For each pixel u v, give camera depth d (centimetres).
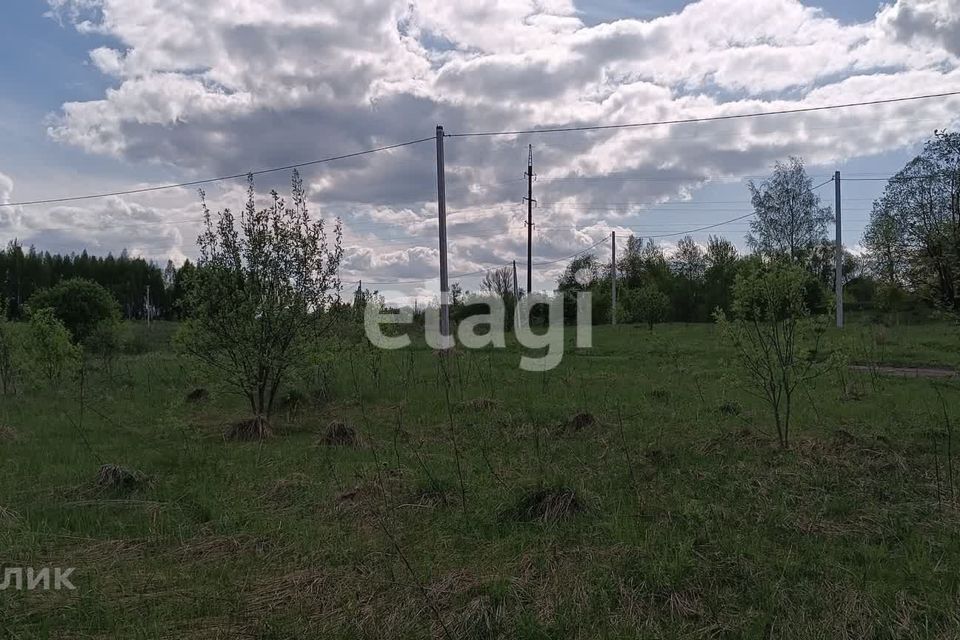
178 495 603
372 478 632
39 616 375
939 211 3325
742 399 1054
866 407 967
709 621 356
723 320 757
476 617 355
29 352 1389
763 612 362
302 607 380
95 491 604
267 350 950
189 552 468
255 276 945
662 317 3553
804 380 738
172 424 896
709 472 625
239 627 360
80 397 1150
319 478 651
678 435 805
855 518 507
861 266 5375
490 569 424
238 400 1212
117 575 430
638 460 680
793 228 4666
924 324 3047
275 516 540
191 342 947
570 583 396
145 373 1636
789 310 731
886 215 3534
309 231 970
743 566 410
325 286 981
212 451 780
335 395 1220
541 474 606
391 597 386
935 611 356
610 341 2516
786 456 685
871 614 353
